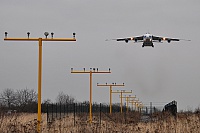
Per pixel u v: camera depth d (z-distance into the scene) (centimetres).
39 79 6456
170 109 12512
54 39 6475
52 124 7431
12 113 8394
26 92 19112
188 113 10131
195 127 6356
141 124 8588
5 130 5806
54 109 12694
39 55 6469
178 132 6106
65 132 6331
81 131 6262
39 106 6431
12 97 18712
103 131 6222
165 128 6531
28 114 10912
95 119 10594
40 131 5984
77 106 13162
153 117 9800
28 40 6475
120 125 7731
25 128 5909
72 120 9519
